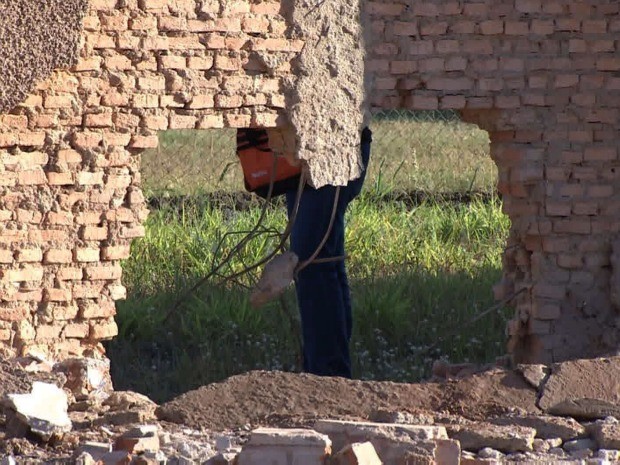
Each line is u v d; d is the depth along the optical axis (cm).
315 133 2666
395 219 4931
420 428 1902
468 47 2819
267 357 3491
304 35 2633
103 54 2464
